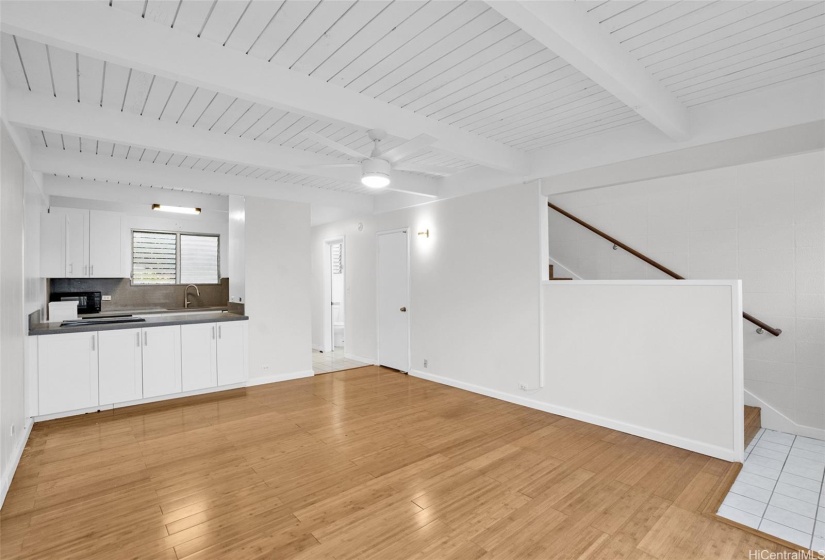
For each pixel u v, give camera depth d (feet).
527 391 14.34
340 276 27.35
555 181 13.55
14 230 9.66
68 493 8.36
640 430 11.50
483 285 15.84
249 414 13.44
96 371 13.44
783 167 12.14
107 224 18.06
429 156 14.74
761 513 7.76
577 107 10.52
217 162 14.38
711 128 10.30
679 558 6.49
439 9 6.59
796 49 7.89
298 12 6.64
